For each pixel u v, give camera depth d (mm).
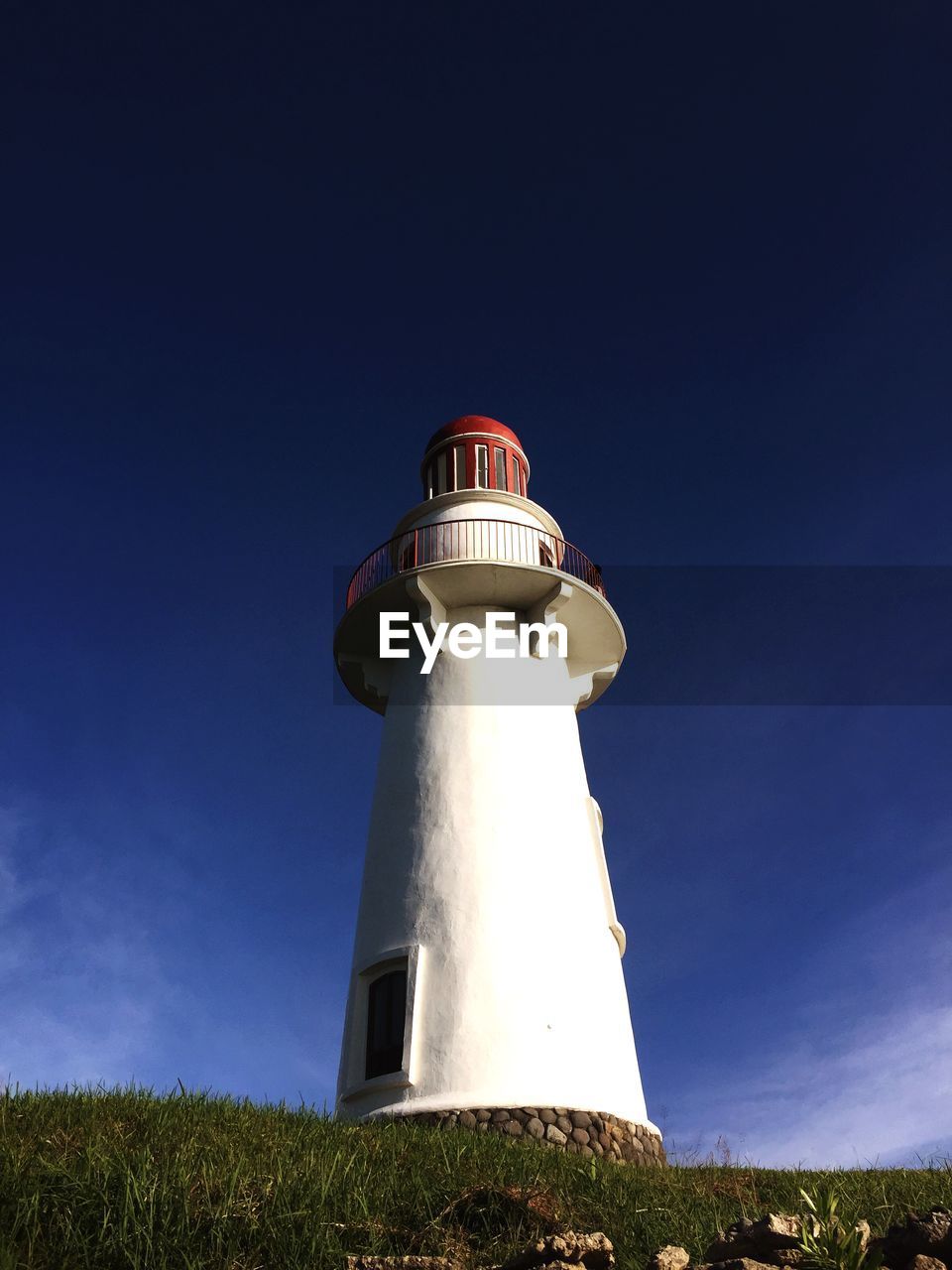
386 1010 16578
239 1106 12328
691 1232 9000
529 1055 15492
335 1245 8117
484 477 22562
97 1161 8781
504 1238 8656
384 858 18188
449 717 18984
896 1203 10078
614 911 18469
